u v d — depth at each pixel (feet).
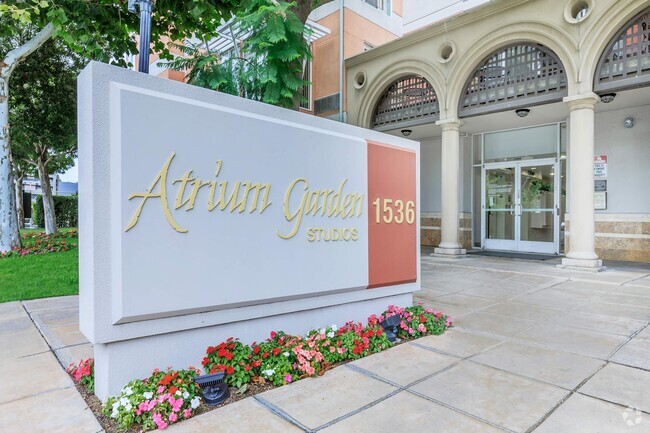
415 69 30.32
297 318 10.78
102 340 7.38
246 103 9.56
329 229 11.37
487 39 25.98
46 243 32.63
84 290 7.83
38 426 6.88
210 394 7.73
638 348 10.66
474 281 20.56
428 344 11.20
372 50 33.04
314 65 38.86
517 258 28.45
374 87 33.37
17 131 36.09
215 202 8.83
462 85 27.81
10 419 7.12
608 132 27.22
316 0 22.41
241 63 17.88
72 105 36.96
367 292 12.61
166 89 8.21
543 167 31.32
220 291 8.90
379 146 13.02
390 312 12.64
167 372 8.08
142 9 9.57
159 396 7.26
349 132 12.29
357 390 8.31
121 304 7.46
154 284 7.89
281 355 9.11
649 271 22.43
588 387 8.34
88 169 7.44
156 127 7.95
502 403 7.68
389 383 8.65
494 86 26.61
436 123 28.89
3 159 27.86
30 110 35.73
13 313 14.83
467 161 35.70
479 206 35.32
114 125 7.49
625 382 8.56
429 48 29.30
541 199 31.42
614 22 20.97
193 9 19.65
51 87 35.60
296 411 7.43
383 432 6.69
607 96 22.62
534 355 10.23
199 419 7.16
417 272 14.43
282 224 10.17
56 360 10.14
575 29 22.30
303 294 10.63
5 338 11.93
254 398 7.98
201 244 8.59
